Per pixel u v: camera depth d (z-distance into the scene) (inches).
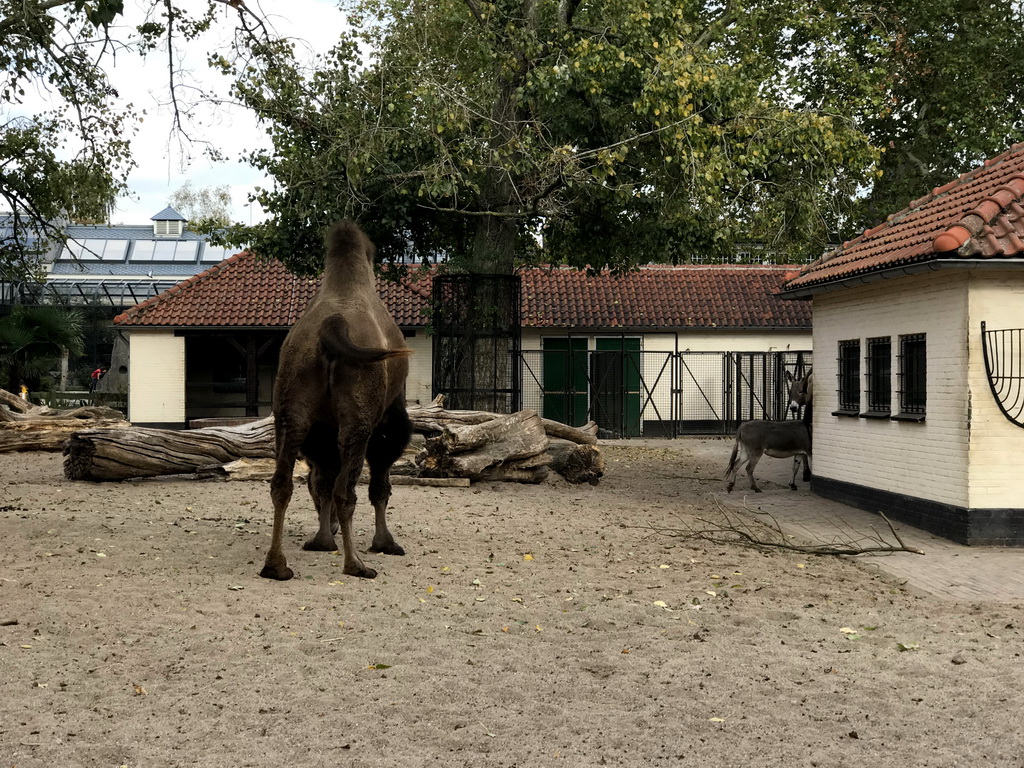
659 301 1197.1
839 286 544.4
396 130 749.3
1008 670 245.3
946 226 468.8
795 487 667.4
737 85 759.1
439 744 187.8
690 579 350.3
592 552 401.4
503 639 261.6
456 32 852.0
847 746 193.2
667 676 233.9
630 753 186.1
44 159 790.5
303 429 317.1
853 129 819.4
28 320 1055.0
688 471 783.1
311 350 313.7
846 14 1022.4
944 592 344.8
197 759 176.7
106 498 505.7
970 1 1222.3
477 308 861.2
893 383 523.8
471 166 733.3
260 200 839.7
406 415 366.0
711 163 709.3
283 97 721.6
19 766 170.4
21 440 810.2
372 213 822.5
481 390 866.8
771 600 320.5
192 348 1252.5
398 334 356.8
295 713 201.6
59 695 206.1
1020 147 609.9
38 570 316.8
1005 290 447.8
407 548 390.9
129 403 1154.0
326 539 370.9
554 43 761.0
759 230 908.0
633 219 844.0
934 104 1230.3
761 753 187.9
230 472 590.2
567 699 216.1
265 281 1216.8
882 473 537.6
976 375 446.6
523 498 573.6
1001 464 446.0
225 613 273.6
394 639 257.3
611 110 767.7
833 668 245.0
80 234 2319.1
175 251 2276.1
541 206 796.0
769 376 1171.9
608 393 1171.9
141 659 231.9
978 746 194.2
